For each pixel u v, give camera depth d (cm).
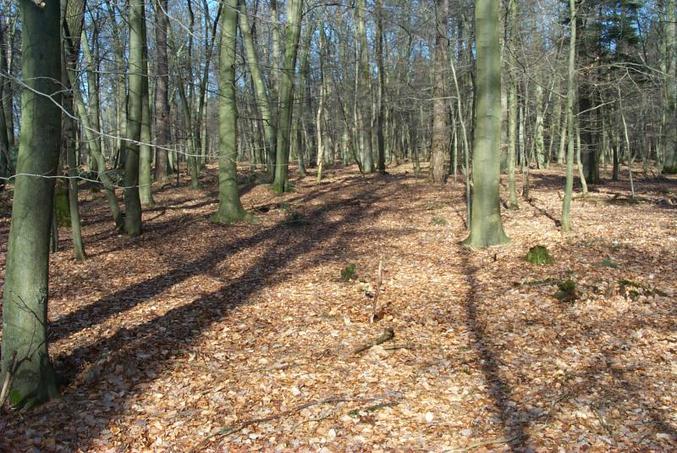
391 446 452
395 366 604
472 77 2094
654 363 570
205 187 2300
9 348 495
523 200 1794
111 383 564
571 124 1161
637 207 1535
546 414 486
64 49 941
